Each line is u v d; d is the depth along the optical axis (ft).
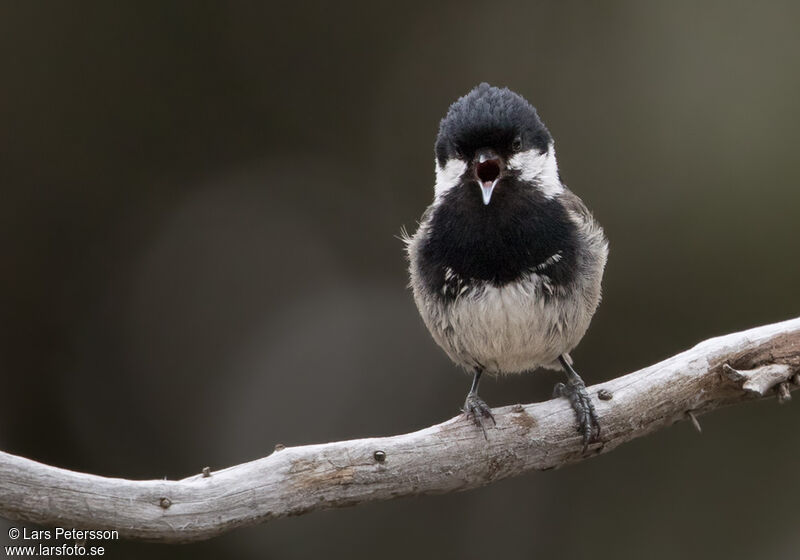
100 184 45.68
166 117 46.39
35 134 44.80
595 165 45.06
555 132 45.83
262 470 21.27
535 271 25.26
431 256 26.18
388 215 47.11
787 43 43.50
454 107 27.22
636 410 24.00
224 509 20.79
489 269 25.27
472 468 23.26
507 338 25.81
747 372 23.63
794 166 42.52
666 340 42.80
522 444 23.57
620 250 43.60
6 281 44.11
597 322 43.06
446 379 44.88
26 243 44.45
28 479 19.66
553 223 25.55
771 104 43.24
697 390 24.17
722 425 42.09
